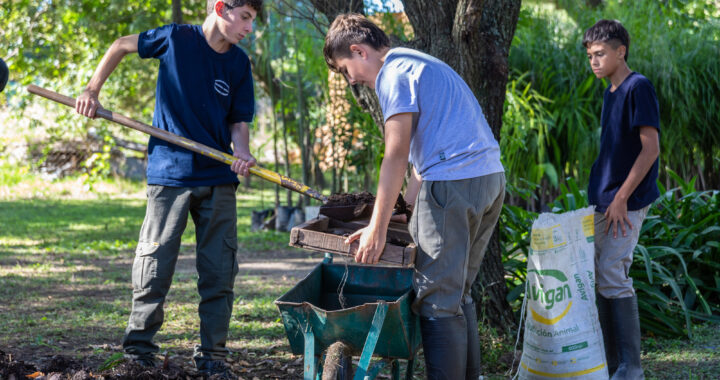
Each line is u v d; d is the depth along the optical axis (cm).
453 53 401
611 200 354
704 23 880
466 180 265
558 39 852
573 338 304
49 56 1037
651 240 501
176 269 708
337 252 267
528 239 490
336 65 282
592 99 807
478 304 425
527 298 312
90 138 1583
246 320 489
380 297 329
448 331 268
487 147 273
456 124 268
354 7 446
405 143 259
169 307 525
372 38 275
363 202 307
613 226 351
